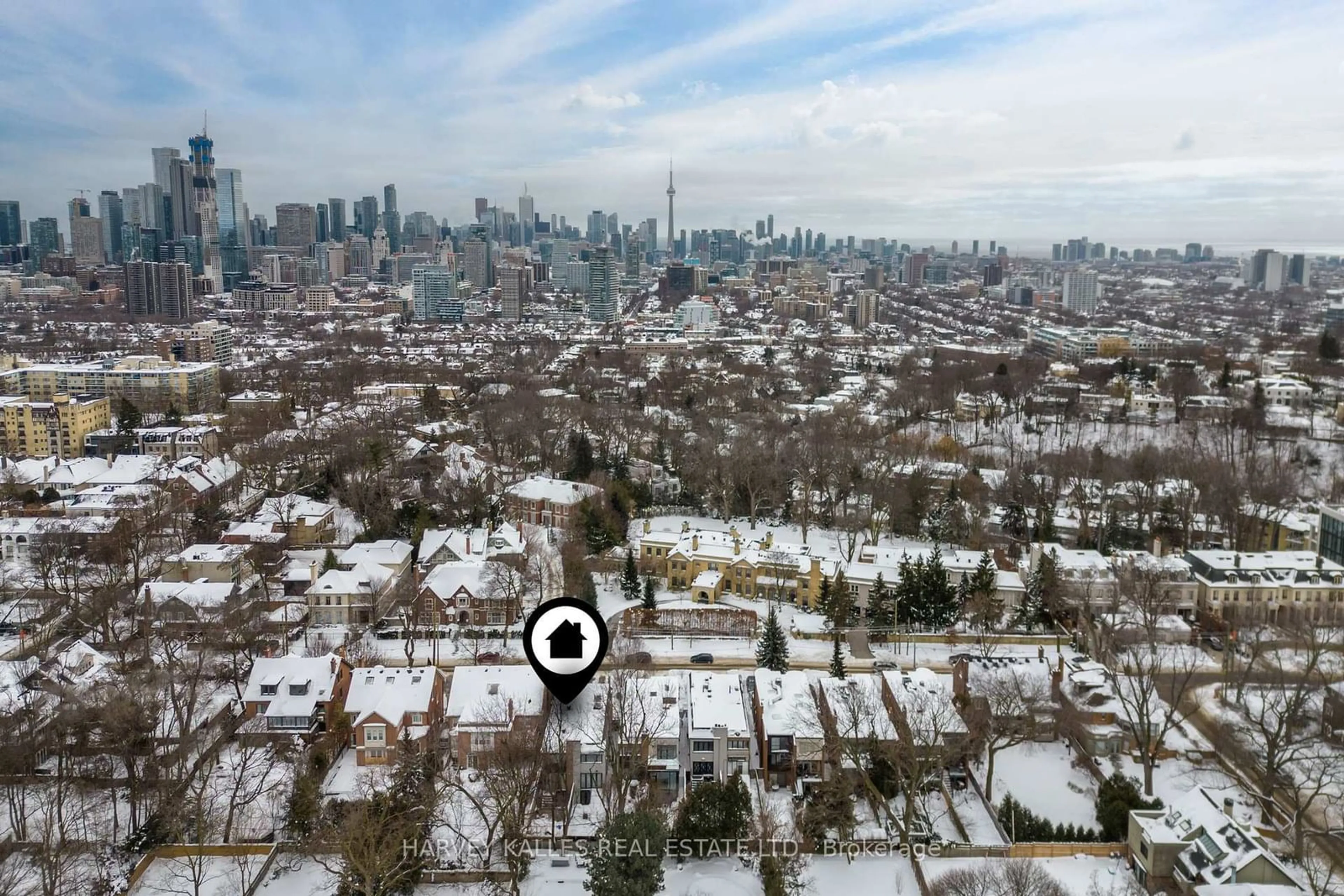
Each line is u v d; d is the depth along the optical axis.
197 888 112.94
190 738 140.75
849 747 131.50
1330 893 111.38
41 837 123.88
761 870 119.31
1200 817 117.25
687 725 147.50
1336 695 148.88
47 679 154.38
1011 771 147.50
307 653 178.62
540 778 132.00
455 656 183.75
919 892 117.69
